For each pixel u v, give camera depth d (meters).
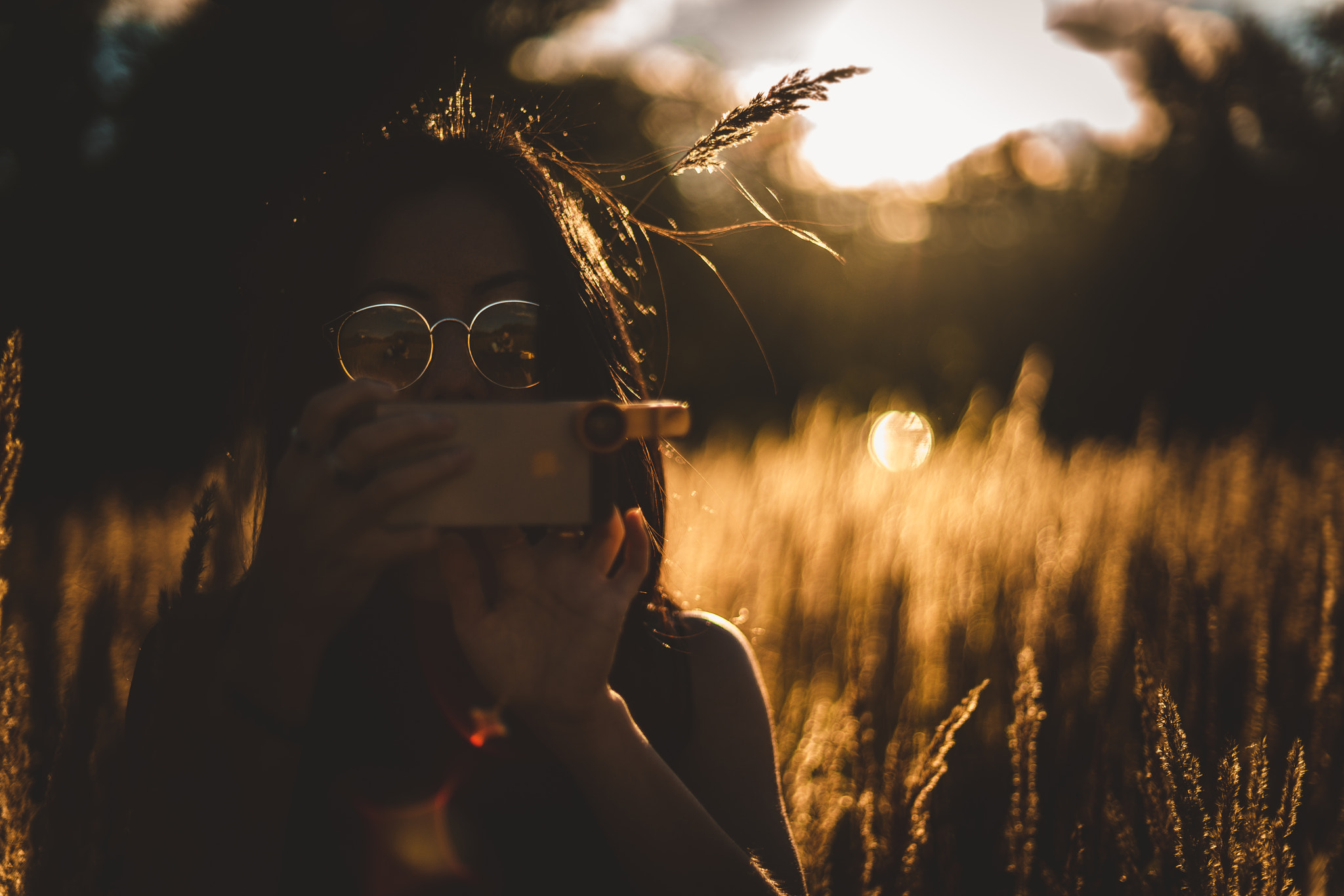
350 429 0.90
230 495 1.35
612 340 1.34
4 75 11.95
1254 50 18.50
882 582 2.79
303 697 0.94
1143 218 18.38
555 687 0.92
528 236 1.24
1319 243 16.69
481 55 12.18
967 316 18.11
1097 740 1.68
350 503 0.86
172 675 1.00
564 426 0.94
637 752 0.95
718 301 13.67
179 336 11.74
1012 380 17.48
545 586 0.94
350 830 1.08
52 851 1.11
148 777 0.98
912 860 1.53
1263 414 4.38
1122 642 2.38
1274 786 1.63
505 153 1.29
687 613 1.34
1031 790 1.55
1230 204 17.78
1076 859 1.50
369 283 1.21
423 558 1.16
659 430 0.94
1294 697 1.86
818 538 3.29
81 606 2.09
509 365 1.19
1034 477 3.72
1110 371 17.38
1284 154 18.27
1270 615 2.28
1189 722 1.68
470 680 1.13
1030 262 18.73
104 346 11.82
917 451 4.08
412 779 1.10
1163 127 19.69
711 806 1.18
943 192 19.39
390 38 11.25
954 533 3.20
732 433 7.39
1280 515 2.95
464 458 0.90
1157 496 3.85
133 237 11.77
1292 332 16.39
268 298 1.41
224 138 11.36
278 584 0.90
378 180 1.22
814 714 1.90
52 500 6.06
